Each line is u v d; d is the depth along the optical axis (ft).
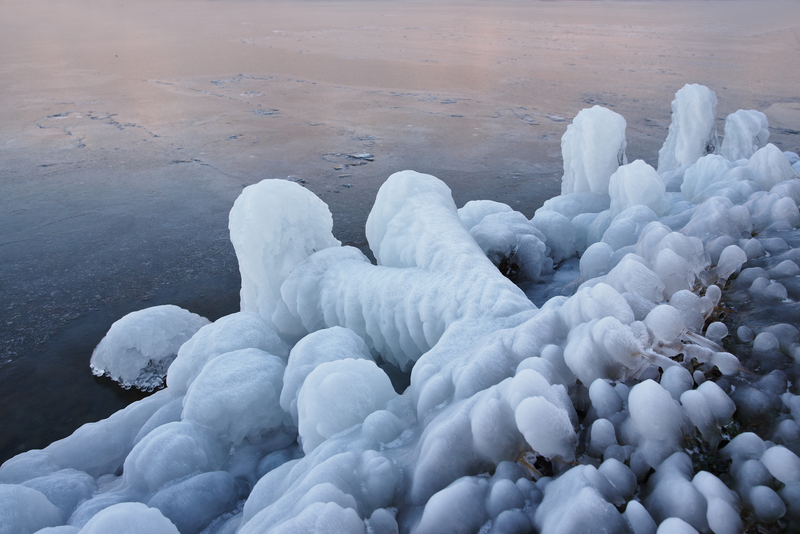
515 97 73.87
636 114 60.75
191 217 33.47
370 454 5.80
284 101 73.67
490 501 4.66
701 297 6.31
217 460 8.38
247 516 6.50
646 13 235.40
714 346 5.62
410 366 10.39
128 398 15.93
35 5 290.15
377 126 59.21
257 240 12.53
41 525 6.88
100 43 135.85
